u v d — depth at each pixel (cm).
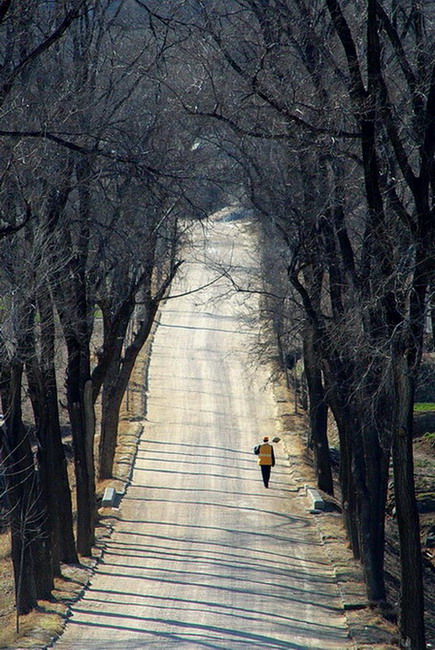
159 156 8138
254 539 10944
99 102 8181
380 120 6531
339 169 8094
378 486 8394
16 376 6981
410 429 6412
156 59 7581
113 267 9475
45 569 7919
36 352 7331
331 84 7431
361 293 7644
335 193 8144
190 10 7650
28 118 6906
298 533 11344
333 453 17538
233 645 6881
